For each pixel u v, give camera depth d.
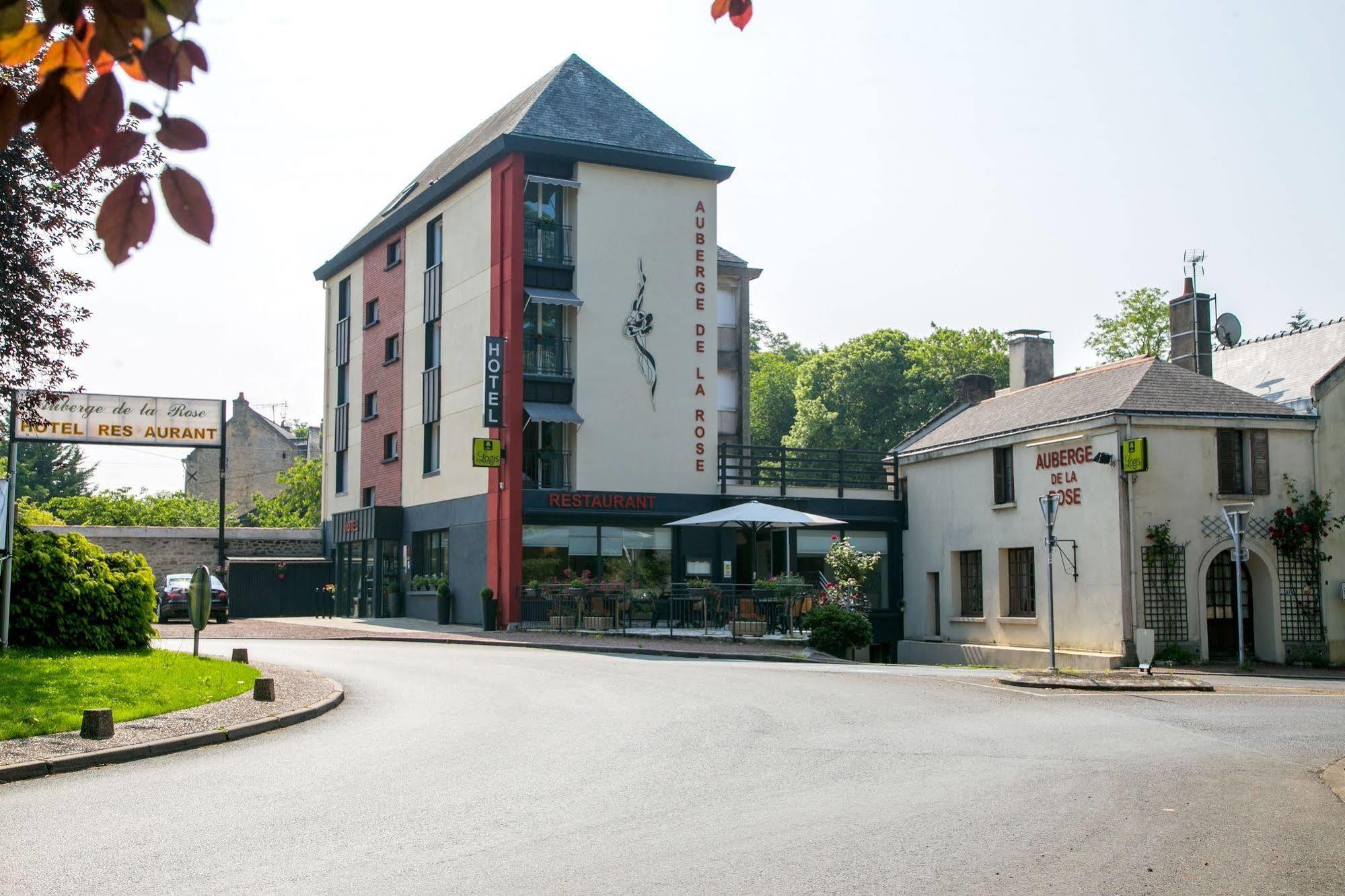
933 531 31.78
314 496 61.06
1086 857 6.87
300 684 15.73
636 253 33.06
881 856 6.82
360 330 42.22
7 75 8.09
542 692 15.88
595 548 31.52
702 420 33.28
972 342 61.19
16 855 6.85
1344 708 14.98
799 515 27.94
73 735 11.09
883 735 11.97
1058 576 26.20
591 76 34.75
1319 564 25.33
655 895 5.97
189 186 2.45
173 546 42.00
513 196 31.77
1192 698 16.23
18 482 65.44
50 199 17.20
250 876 6.33
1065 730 12.46
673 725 12.62
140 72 2.52
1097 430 25.06
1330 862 6.86
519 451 30.97
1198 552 24.66
